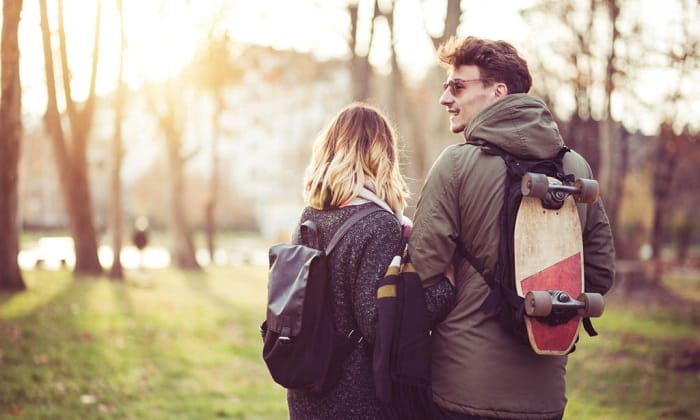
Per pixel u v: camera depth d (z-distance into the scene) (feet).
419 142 67.72
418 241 6.77
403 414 6.93
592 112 68.49
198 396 21.59
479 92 7.14
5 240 43.86
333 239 7.01
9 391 19.19
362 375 6.89
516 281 6.37
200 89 80.12
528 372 6.55
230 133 94.53
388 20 63.87
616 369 26.81
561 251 6.54
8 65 34.22
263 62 79.56
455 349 6.68
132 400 20.26
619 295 56.24
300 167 136.98
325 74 83.71
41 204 158.81
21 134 41.96
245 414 19.54
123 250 129.18
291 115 95.09
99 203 159.02
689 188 108.99
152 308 40.75
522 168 6.56
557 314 6.32
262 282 70.64
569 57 58.39
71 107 58.13
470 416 6.55
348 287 6.92
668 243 136.56
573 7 56.44
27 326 29.43
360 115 7.48
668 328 38.04
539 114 6.70
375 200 7.18
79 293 45.11
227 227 204.33
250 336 34.68
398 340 6.53
